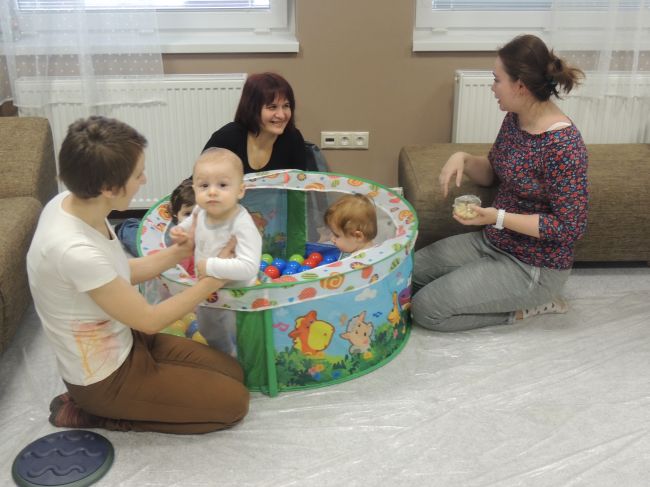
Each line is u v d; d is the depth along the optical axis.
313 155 3.11
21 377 2.29
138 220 3.15
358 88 3.29
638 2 2.99
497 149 2.48
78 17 2.92
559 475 1.85
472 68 3.28
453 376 2.27
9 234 2.29
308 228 2.84
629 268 3.01
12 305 2.21
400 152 3.25
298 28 3.17
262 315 2.05
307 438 2.00
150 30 3.01
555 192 2.29
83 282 1.71
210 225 2.02
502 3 3.33
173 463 1.91
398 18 3.16
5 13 2.90
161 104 3.14
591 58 3.11
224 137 2.76
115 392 1.89
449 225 2.75
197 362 2.02
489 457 1.92
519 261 2.45
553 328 2.54
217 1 3.29
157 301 2.21
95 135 1.64
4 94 3.13
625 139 3.25
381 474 1.86
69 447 1.93
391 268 2.21
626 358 2.36
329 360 2.19
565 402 2.14
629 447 1.95
